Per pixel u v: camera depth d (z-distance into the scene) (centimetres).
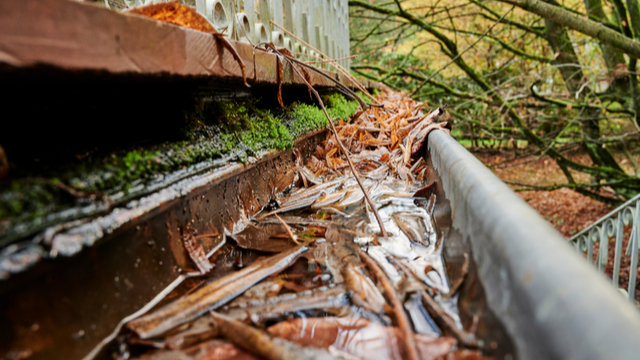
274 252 118
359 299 86
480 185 86
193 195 108
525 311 50
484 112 1184
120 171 81
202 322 78
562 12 675
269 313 82
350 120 346
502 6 1189
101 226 68
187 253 101
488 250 69
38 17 56
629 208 336
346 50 656
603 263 380
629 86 945
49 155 75
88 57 65
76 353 61
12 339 51
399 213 157
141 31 79
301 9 354
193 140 120
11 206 54
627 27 891
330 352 67
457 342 66
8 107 76
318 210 169
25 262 52
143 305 80
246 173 155
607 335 36
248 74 142
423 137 234
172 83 106
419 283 87
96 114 101
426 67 1398
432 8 1041
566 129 974
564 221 1168
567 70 995
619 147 1099
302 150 247
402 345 68
